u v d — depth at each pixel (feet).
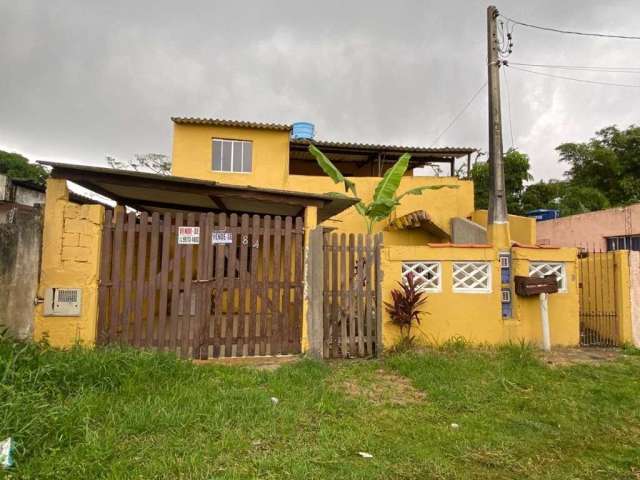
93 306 18.22
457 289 23.20
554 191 74.33
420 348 21.89
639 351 22.97
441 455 11.16
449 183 46.32
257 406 12.99
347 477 9.63
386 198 34.14
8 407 10.28
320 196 21.20
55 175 18.74
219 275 19.57
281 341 20.15
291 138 49.19
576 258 24.84
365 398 15.07
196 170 44.45
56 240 18.33
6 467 8.82
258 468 9.74
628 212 43.52
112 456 9.74
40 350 15.48
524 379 17.61
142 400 12.74
